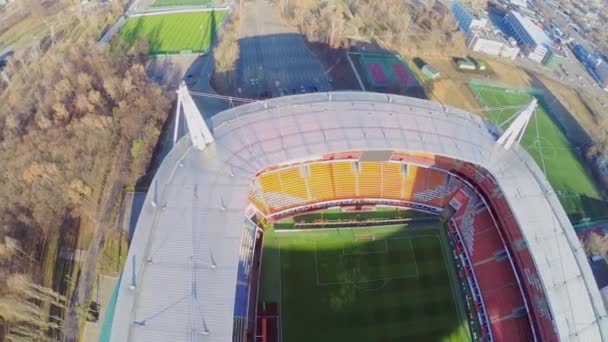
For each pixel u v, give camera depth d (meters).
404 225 80.00
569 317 56.50
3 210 70.69
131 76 99.31
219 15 144.75
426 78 122.88
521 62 143.88
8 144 82.75
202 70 115.31
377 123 73.50
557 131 113.12
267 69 117.12
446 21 146.00
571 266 60.88
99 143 85.75
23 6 139.00
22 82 105.69
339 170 79.69
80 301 64.12
